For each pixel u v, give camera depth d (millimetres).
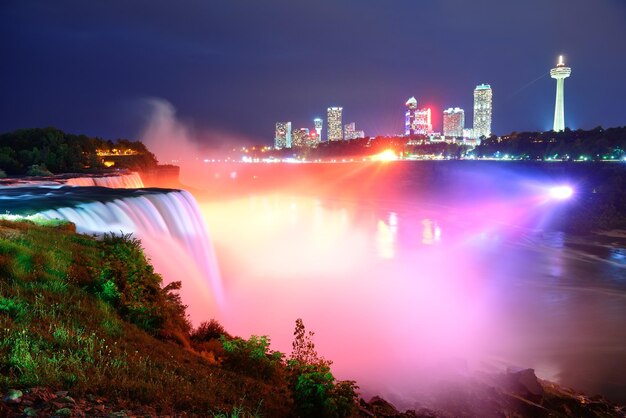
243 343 11242
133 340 9445
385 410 14445
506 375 21109
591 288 40812
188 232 32156
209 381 8633
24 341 7059
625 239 69062
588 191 104500
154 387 7191
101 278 11703
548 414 17781
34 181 39125
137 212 27219
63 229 17859
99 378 6770
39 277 10680
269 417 8133
